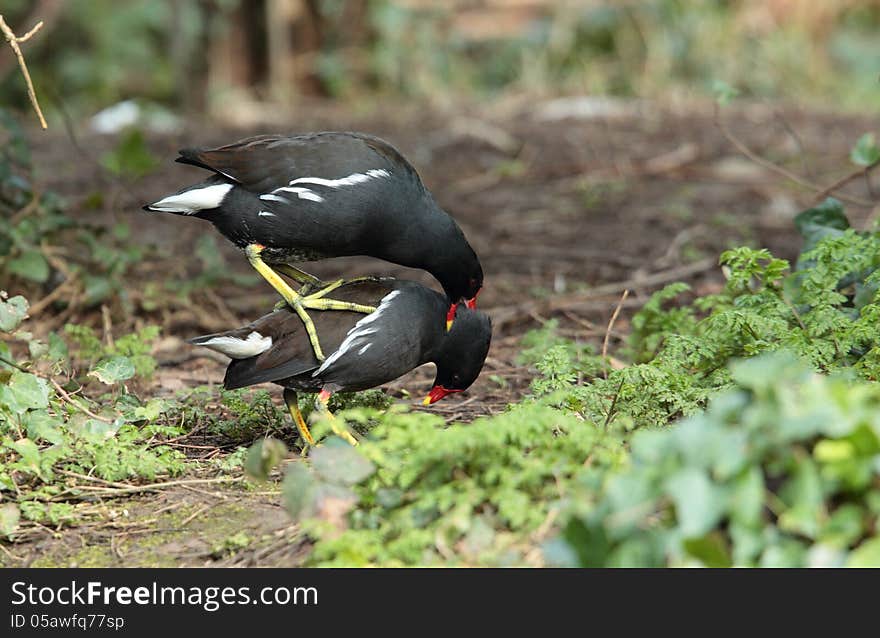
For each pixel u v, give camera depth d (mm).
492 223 18656
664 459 6043
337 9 30812
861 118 26781
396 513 7371
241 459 9188
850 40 33719
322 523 7184
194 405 10688
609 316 13945
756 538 5918
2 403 9141
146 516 8500
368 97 30500
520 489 7406
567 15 31438
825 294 9938
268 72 30766
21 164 14406
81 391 10812
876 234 11125
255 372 9320
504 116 27062
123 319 13867
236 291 15375
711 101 29109
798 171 21516
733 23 31875
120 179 16266
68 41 31078
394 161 10273
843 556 5891
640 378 9422
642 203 19688
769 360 6164
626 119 26516
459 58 31719
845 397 6023
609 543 6055
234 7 29766
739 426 6047
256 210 10055
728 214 18750
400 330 9531
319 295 9664
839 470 5914
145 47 31359
